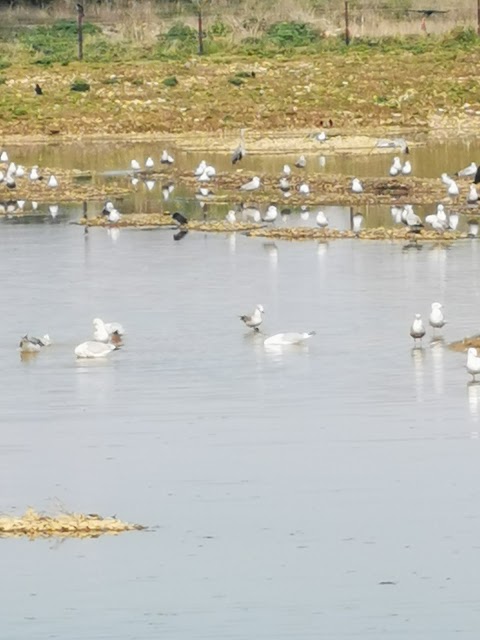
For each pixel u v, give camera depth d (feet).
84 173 231.30
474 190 193.67
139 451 99.45
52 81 286.87
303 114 274.57
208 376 118.01
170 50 302.04
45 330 134.41
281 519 87.71
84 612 77.71
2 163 239.91
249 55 299.99
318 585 79.92
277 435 102.27
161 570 81.87
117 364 122.21
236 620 76.79
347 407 108.47
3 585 80.74
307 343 127.85
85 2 331.98
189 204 203.00
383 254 165.17
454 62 293.43
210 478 94.17
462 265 157.69
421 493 90.99
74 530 86.84
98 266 162.61
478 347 124.77
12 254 170.30
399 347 125.70
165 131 271.49
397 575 80.89
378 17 321.11
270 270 158.61
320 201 201.77
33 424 106.01
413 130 271.28
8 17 327.06
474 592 78.84
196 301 144.77
